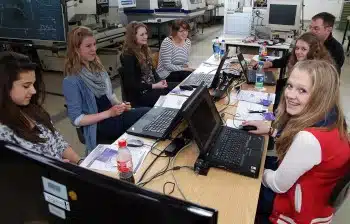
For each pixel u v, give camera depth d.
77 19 3.83
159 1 6.30
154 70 3.03
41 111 1.44
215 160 1.33
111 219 0.49
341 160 1.09
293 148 1.12
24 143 1.26
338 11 9.39
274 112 1.92
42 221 0.57
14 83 1.19
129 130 1.64
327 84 1.11
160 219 0.44
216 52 3.70
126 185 0.45
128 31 2.70
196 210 0.41
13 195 0.56
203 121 1.40
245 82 2.59
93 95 2.07
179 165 1.34
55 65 5.06
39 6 3.74
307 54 2.32
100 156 1.41
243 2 4.40
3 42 4.13
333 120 1.12
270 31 4.13
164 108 1.95
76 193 0.49
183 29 3.33
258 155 1.38
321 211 1.18
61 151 1.58
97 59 2.16
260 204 1.39
